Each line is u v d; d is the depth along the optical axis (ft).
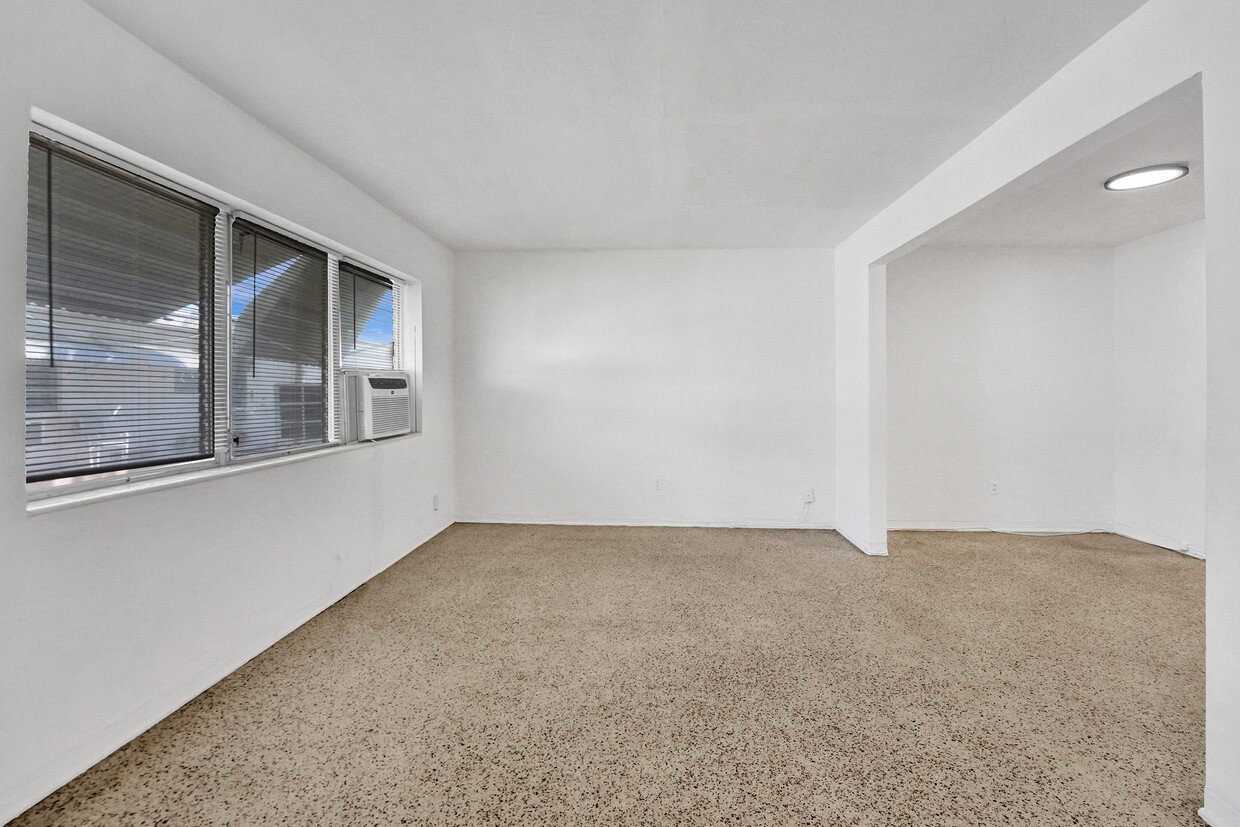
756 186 10.72
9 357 4.83
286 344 9.31
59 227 5.64
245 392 8.33
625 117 8.00
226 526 7.40
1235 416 4.56
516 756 5.77
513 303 15.94
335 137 8.59
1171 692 7.07
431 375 14.42
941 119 8.02
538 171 9.98
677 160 9.51
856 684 7.25
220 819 4.87
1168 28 5.22
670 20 5.83
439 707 6.68
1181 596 10.50
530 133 8.50
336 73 6.83
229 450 7.95
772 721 6.41
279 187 8.45
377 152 9.16
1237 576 4.59
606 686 7.18
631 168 9.84
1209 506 4.82
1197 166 9.53
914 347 15.48
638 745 5.96
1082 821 4.88
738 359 15.58
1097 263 15.19
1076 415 15.31
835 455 15.43
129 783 5.32
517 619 9.36
